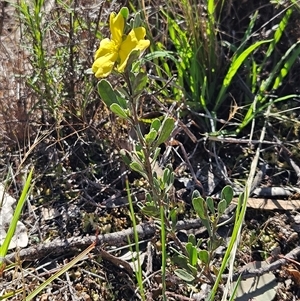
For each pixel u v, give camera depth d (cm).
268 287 24
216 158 29
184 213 27
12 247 26
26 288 23
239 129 30
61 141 31
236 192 28
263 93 32
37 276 24
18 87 30
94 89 29
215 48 32
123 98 18
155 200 20
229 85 33
